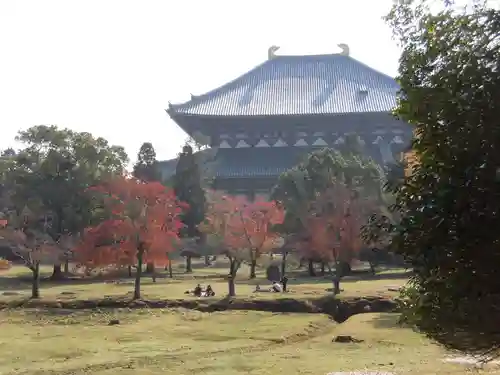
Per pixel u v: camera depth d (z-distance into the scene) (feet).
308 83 393.09
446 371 74.95
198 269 271.08
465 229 26.76
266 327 128.77
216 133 369.91
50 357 95.45
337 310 152.66
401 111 31.17
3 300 164.76
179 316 145.38
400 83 31.68
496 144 26.45
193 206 265.13
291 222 202.69
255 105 368.68
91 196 229.04
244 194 338.13
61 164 231.30
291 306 155.63
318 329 130.21
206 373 79.30
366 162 230.89
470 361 82.33
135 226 169.68
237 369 81.61
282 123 360.69
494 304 27.63
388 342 105.60
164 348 103.76
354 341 108.17
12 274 241.76
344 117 349.61
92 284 210.18
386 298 154.30
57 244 209.26
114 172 242.17
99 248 184.75
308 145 362.94
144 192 170.60
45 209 233.14
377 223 32.19
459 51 29.04
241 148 368.68
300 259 219.82
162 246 172.65
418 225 28.27
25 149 236.84
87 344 107.86
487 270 26.96
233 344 107.86
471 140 27.14
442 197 27.17
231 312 151.33
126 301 161.48
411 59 30.71
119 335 119.03
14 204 236.02
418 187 29.71
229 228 177.99
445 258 27.66
